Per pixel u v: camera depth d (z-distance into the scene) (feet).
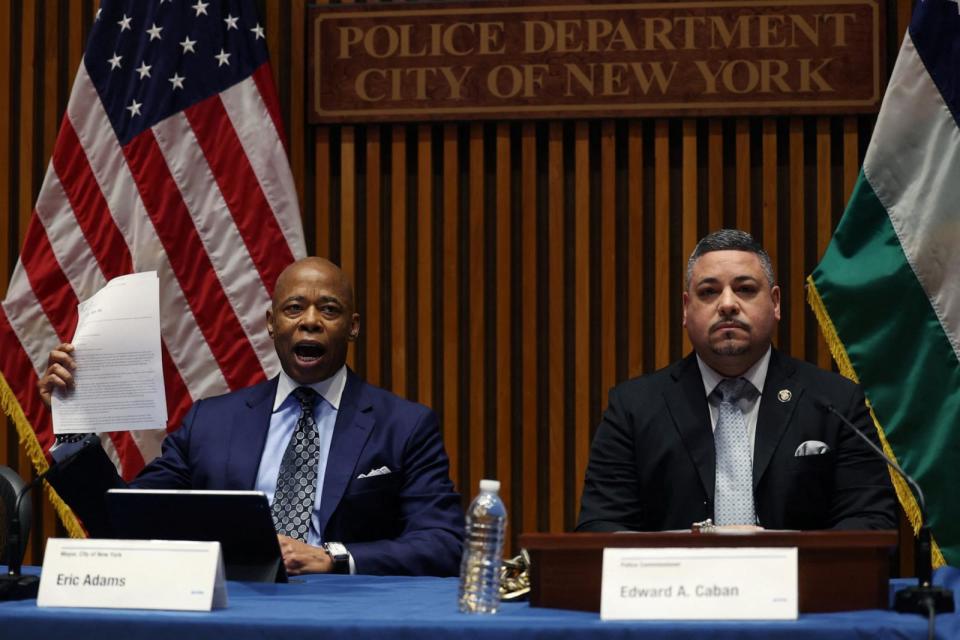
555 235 28.99
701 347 20.39
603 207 28.91
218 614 12.04
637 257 28.84
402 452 21.54
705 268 20.42
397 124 29.45
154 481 21.44
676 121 29.14
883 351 25.21
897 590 13.37
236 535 15.29
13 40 30.89
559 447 28.73
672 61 28.53
